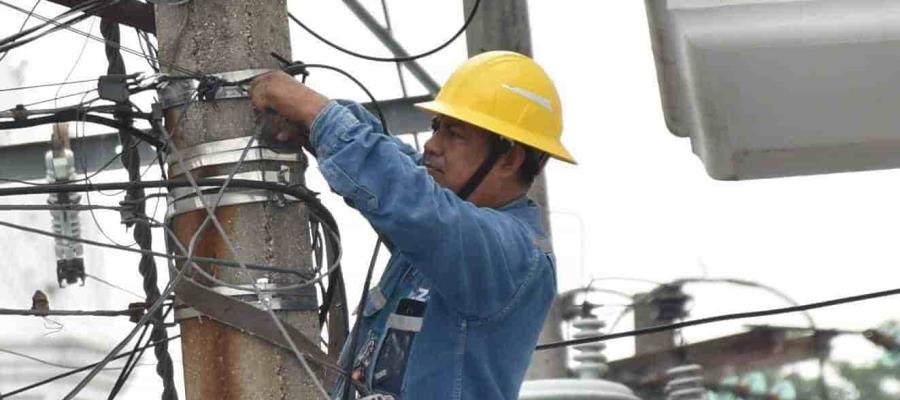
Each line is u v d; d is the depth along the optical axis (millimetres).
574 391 11664
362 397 7004
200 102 7172
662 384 15055
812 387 16688
